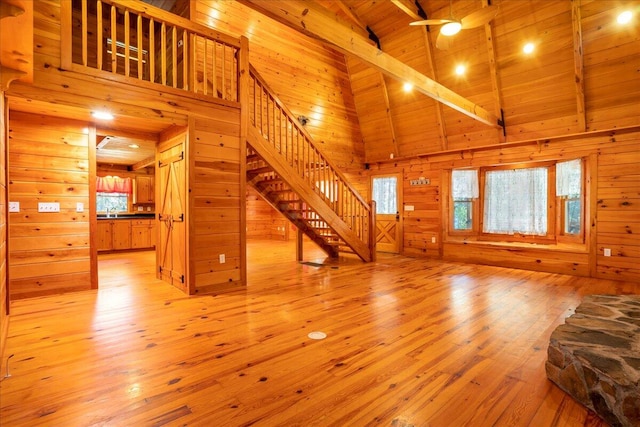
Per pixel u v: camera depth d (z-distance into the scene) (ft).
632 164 15.38
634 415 5.01
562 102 17.10
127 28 11.06
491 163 20.25
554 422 5.37
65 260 12.66
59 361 7.25
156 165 15.24
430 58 19.72
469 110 16.28
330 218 18.03
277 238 35.24
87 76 10.38
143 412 5.50
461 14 17.69
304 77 21.88
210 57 17.28
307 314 10.57
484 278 16.07
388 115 23.71
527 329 9.36
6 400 5.78
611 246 15.89
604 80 15.48
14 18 5.29
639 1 13.48
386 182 25.90
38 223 12.09
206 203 12.91
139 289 13.39
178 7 18.13
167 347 8.03
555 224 19.58
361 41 10.62
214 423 5.24
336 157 24.97
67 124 12.48
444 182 22.29
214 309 10.97
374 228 20.77
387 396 6.05
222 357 7.54
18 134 11.60
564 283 15.08
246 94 13.96
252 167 17.20
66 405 5.66
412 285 14.57
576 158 17.30
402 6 17.24
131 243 24.80
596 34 14.79
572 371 6.08
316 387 6.32
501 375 6.82
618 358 5.84
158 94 11.70
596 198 16.34
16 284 11.75
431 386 6.39
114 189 27.25
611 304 9.41
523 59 17.13
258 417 5.41
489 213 22.04
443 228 22.13
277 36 20.04
